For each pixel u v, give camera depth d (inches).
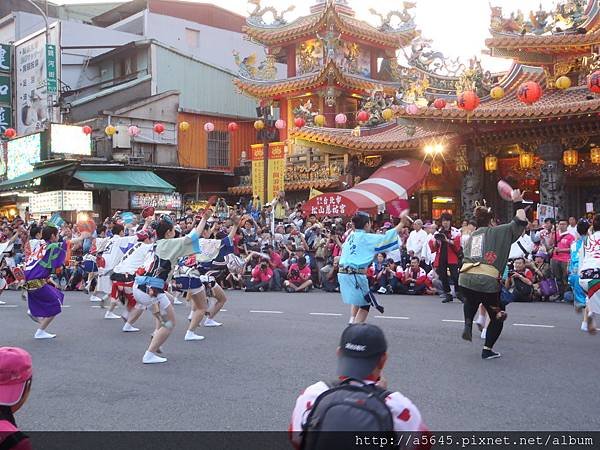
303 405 109.0
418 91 971.3
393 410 104.3
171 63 1373.0
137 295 313.3
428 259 631.2
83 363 315.6
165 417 225.1
